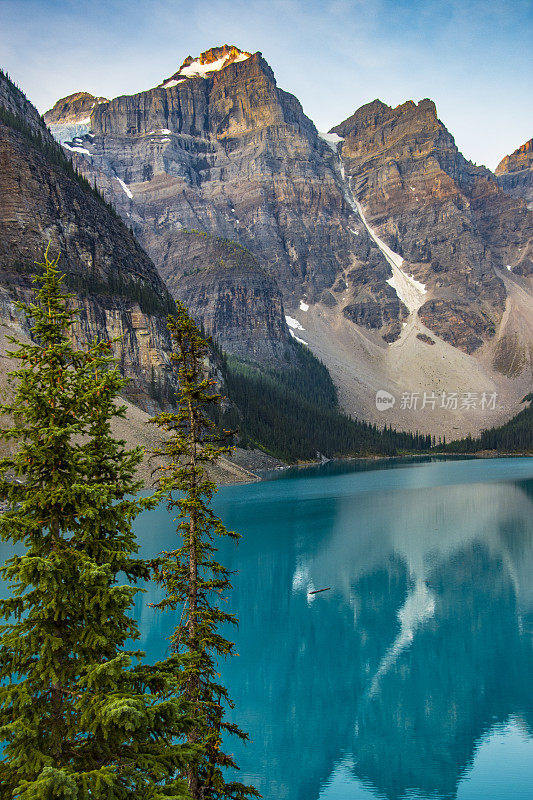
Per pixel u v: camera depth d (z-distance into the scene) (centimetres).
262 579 6944
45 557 1351
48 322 1484
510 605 5997
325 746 3603
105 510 1404
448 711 3947
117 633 1320
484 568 7356
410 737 3653
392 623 5550
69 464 1392
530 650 4897
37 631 1273
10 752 1196
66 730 1236
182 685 1802
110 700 1168
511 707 4016
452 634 5256
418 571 7250
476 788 3180
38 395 1388
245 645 5091
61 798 1066
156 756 1208
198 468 2056
